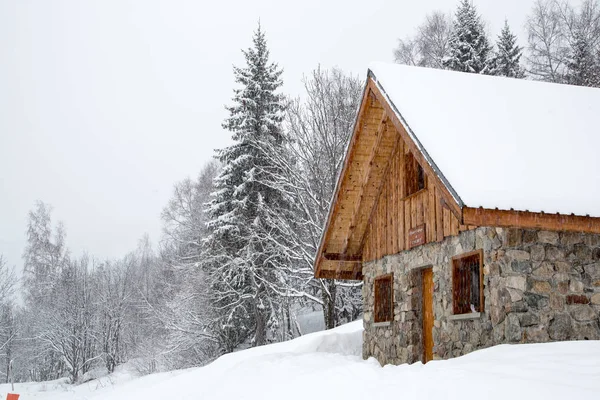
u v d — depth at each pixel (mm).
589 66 36219
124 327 46750
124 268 60469
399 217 14102
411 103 11969
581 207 9664
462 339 11109
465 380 6484
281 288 27094
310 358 12586
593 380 5848
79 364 45156
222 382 11617
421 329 13336
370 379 7793
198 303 32531
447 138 10891
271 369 11508
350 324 20375
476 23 39812
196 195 47094
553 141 11422
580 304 10055
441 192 10000
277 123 31031
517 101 12906
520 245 10008
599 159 11047
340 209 15453
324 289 25125
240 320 31641
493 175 10008
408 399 6316
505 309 9844
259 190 30312
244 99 31688
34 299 53281
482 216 9297
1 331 48406
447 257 11828
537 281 9945
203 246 31328
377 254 15266
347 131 26344
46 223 57312
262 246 29031
